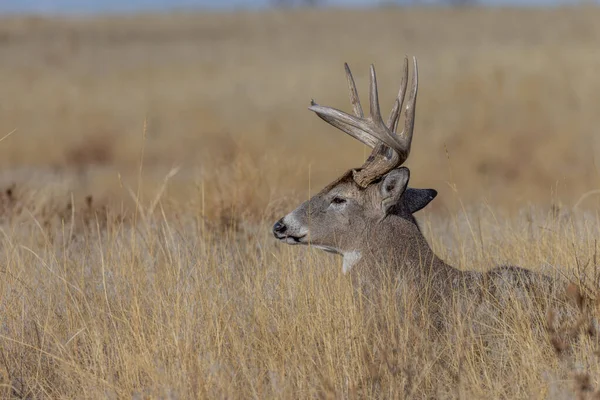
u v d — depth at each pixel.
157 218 35.94
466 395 19.67
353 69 135.00
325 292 23.69
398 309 22.77
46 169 82.25
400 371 20.38
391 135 23.34
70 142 90.25
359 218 24.44
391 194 23.86
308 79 128.50
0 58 171.50
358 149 80.00
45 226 34.72
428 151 80.88
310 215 24.80
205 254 28.48
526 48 134.62
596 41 146.75
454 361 21.17
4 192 41.69
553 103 93.50
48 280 26.34
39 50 184.50
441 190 69.88
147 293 25.20
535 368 20.52
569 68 109.62
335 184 24.86
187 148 89.94
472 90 100.19
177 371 20.84
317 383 20.45
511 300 22.72
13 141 89.31
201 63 156.75
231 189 37.16
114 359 22.14
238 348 21.78
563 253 26.78
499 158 78.50
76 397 20.89
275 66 147.25
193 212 36.81
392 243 24.19
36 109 110.69
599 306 21.59
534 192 66.44
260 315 22.98
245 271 27.45
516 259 28.11
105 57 173.88
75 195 60.12
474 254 28.95
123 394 20.64
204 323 23.00
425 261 23.98
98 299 25.05
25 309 24.66
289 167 43.62
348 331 21.84
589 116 88.38
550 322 20.23
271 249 31.11
